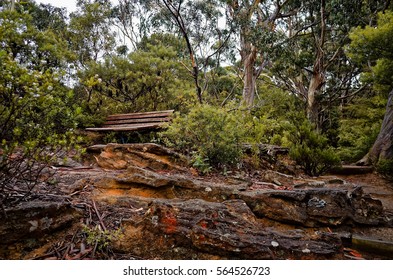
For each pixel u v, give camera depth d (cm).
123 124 688
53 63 701
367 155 891
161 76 965
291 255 222
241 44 1650
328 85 1931
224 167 428
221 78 2139
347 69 1784
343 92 1953
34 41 671
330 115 1806
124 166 404
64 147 229
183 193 308
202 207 250
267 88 2242
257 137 643
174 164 424
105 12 1617
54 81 223
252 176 440
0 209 192
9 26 323
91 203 261
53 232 209
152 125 588
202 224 230
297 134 657
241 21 1374
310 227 300
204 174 408
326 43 1722
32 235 197
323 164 594
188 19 1449
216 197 308
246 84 1631
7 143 215
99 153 462
